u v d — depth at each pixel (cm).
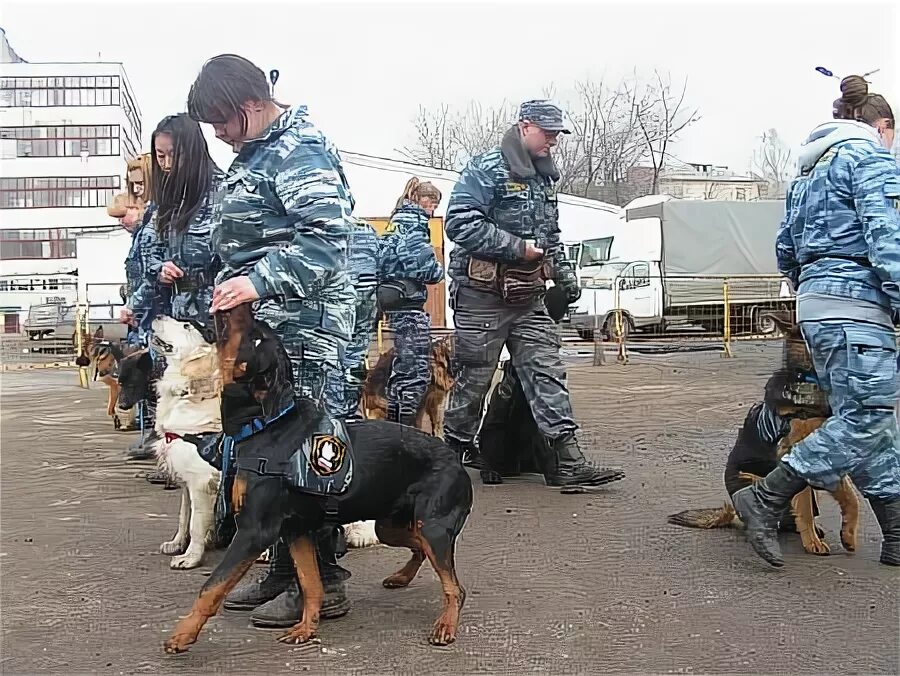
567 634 392
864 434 461
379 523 407
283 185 391
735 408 1096
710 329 2339
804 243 479
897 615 412
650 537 539
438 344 834
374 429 394
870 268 461
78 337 1614
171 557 507
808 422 505
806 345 492
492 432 704
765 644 380
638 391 1281
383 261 732
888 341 460
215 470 483
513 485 687
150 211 662
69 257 5372
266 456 367
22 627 402
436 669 357
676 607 424
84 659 367
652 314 2305
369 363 900
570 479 671
